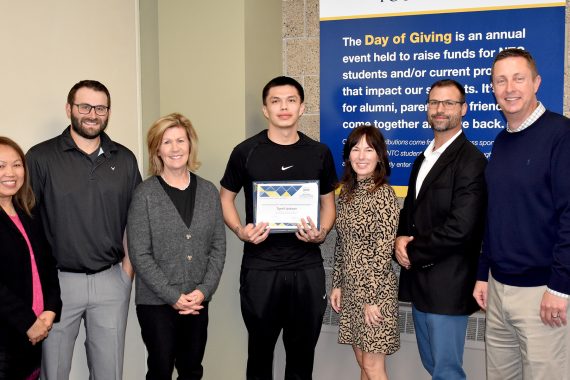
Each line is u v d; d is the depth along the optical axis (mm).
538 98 3020
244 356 3213
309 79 3473
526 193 2080
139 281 2373
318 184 2574
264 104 2662
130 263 2545
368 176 2494
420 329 2580
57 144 2348
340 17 3338
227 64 3109
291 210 2582
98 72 2783
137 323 3195
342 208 2545
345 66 3354
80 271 2371
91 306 2410
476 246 2432
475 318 3059
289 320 2680
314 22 3441
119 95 2943
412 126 3268
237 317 3213
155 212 2320
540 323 2092
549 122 2062
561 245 1960
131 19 3023
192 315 2414
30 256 2070
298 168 2623
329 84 3395
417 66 3223
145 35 3139
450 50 3154
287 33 3512
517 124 2137
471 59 3123
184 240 2350
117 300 2465
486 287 2357
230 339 3236
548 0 2969
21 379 2043
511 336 2262
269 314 2629
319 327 2674
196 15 3156
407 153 3289
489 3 3064
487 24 3078
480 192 2322
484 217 2365
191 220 2387
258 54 3229
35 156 2283
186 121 2428
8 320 1954
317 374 3381
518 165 2105
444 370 2463
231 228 2730
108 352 2451
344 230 2525
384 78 3289
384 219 2416
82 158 2367
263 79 3309
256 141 2652
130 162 2514
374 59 3297
